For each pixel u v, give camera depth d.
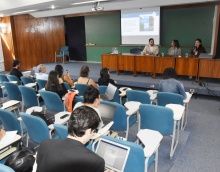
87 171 1.02
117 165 1.58
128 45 8.70
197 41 5.98
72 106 2.88
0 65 9.30
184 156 2.77
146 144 1.89
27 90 3.77
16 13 8.20
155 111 2.52
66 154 1.02
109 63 6.91
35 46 9.66
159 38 7.96
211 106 4.61
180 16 7.60
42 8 7.43
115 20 8.98
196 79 5.61
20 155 1.80
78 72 7.69
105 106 2.41
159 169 2.51
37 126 2.29
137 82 5.93
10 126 2.63
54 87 3.54
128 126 2.75
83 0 5.76
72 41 10.48
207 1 6.74
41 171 1.03
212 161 2.66
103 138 1.71
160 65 6.01
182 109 2.70
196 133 3.41
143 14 8.05
